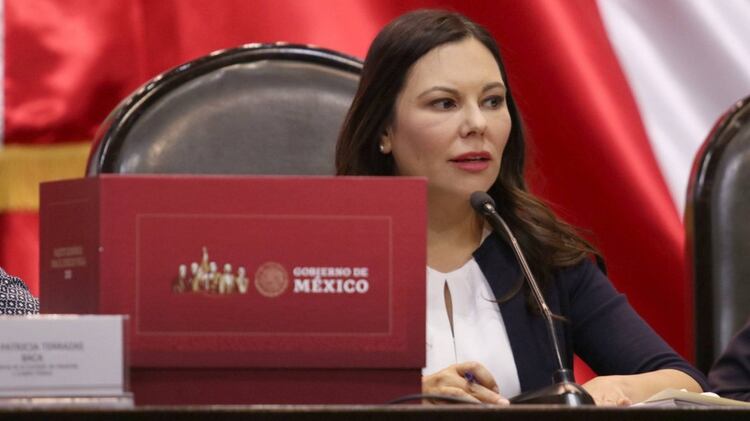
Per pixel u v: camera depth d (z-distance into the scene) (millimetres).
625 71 11750
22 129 11141
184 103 8664
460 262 8203
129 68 11242
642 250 11602
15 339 4957
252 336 5402
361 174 8258
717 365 8805
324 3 11344
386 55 7992
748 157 9320
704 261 9258
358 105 8195
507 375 7895
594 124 11586
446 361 7859
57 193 5664
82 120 11211
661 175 11680
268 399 5410
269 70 8852
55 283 5672
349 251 5438
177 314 5387
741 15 11953
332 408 4566
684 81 11867
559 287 8383
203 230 5410
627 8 11844
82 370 4984
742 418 4691
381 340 5426
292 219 5430
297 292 5418
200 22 11219
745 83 11875
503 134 7934
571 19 11680
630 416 4664
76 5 11266
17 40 11172
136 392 5375
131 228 5395
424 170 7922
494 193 8375
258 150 8719
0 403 4918
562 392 5934
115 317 5031
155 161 8531
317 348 5410
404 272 5441
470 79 7852
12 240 11109
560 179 11609
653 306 11602
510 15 11562
